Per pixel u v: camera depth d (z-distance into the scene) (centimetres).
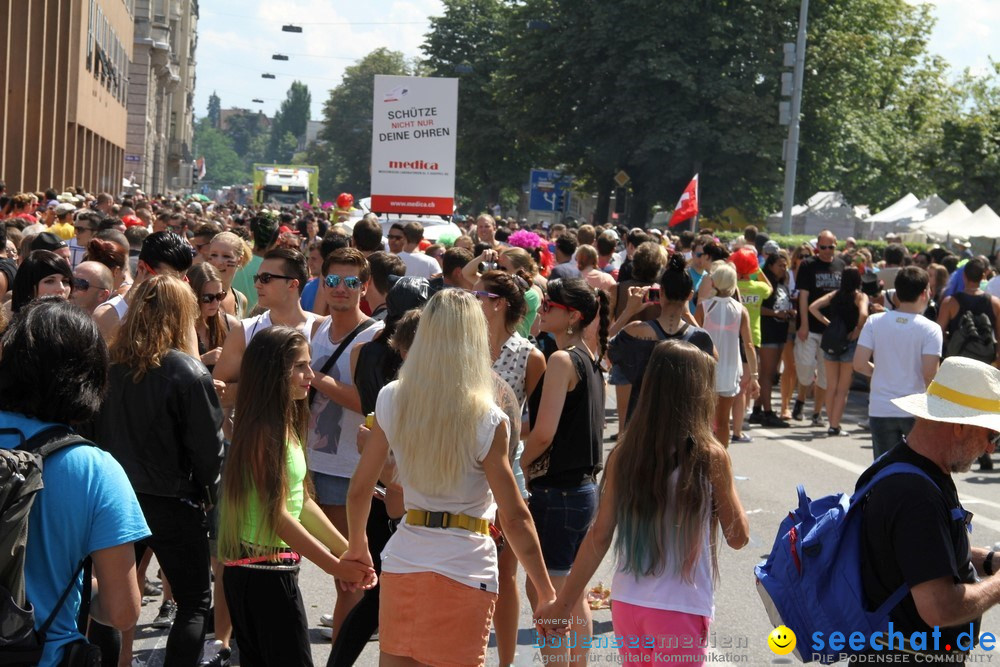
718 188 6900
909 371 1202
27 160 4888
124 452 687
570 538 778
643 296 1142
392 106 3169
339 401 828
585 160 7712
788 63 4209
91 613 646
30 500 443
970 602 512
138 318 693
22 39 4622
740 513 608
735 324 1520
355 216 3131
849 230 5822
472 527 609
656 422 602
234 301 1142
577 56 7225
